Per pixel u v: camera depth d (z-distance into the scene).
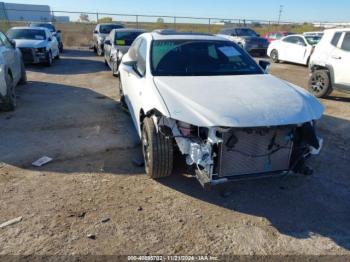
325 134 5.78
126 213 3.30
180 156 4.23
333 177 4.16
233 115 3.15
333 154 4.88
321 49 8.55
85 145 5.02
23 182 3.87
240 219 3.27
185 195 3.65
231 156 3.23
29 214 3.24
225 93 3.60
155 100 3.54
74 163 4.39
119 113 6.73
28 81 10.24
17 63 8.59
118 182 3.90
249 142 3.24
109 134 5.51
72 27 30.00
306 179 4.08
